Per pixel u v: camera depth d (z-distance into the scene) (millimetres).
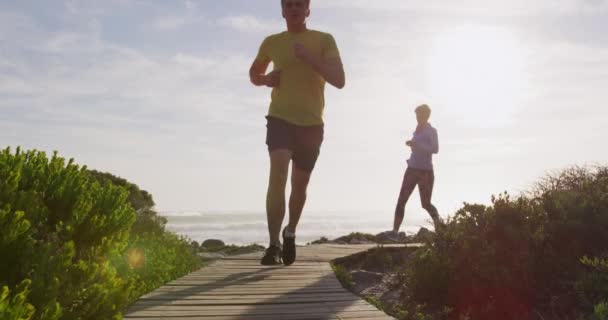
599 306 4242
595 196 6211
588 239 5527
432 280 5664
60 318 2396
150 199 16297
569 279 5109
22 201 2863
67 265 2449
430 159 10508
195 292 4562
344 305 4062
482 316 5113
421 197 10555
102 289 2572
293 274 5641
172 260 7219
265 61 5926
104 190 3529
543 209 6004
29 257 2463
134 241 6445
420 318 5023
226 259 7273
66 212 3256
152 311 3838
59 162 3537
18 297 1939
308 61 5188
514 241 5500
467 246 5629
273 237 5516
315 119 5531
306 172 5613
